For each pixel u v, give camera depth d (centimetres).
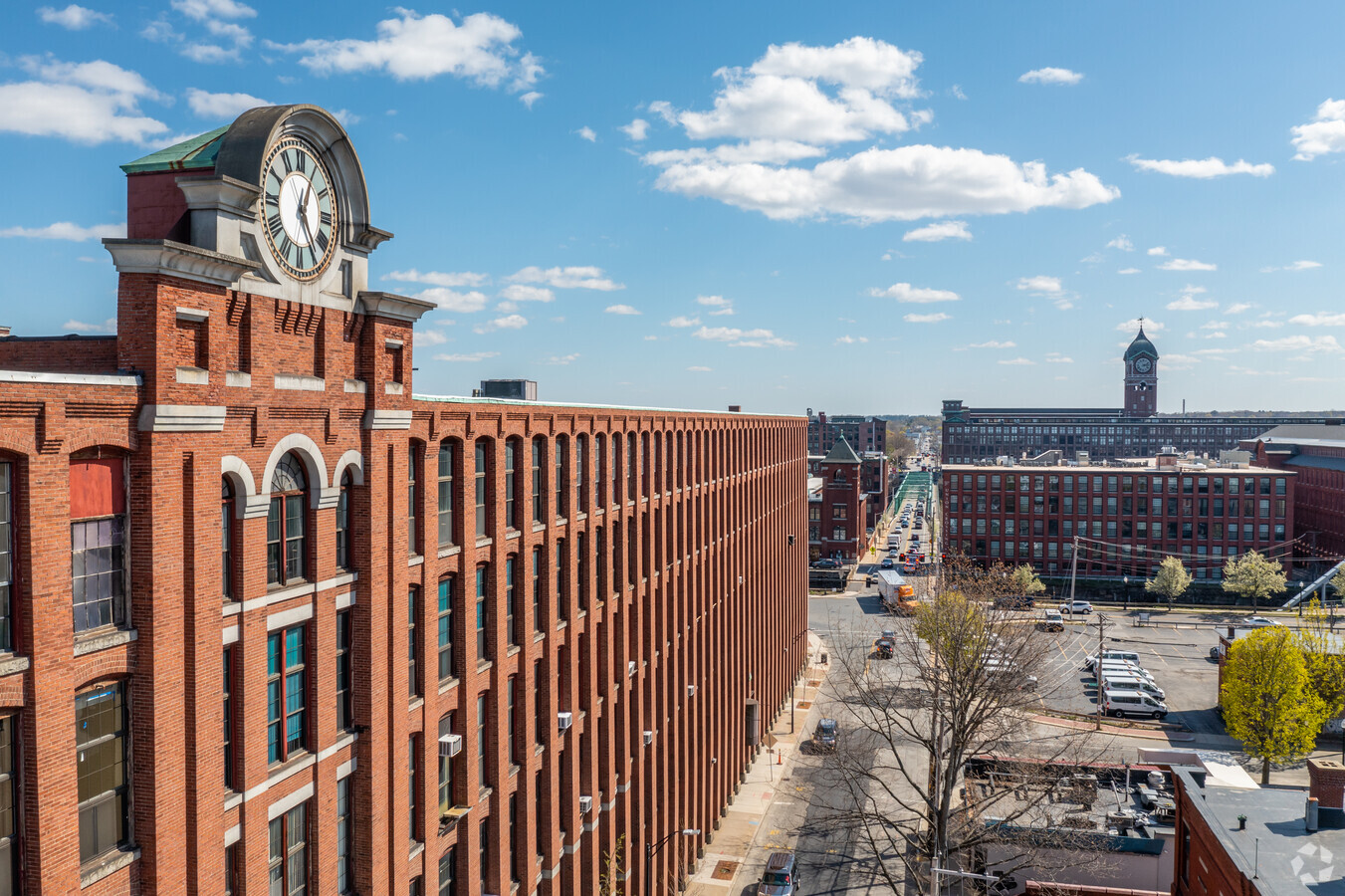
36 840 1317
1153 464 16800
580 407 3253
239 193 1648
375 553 2073
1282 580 11844
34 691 1305
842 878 4750
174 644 1548
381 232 2075
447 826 2423
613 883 3378
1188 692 8288
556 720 3083
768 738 6869
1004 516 13712
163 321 1494
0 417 1248
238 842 1717
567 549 3178
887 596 11625
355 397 2025
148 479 1488
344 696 2050
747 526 6231
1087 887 4078
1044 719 7419
